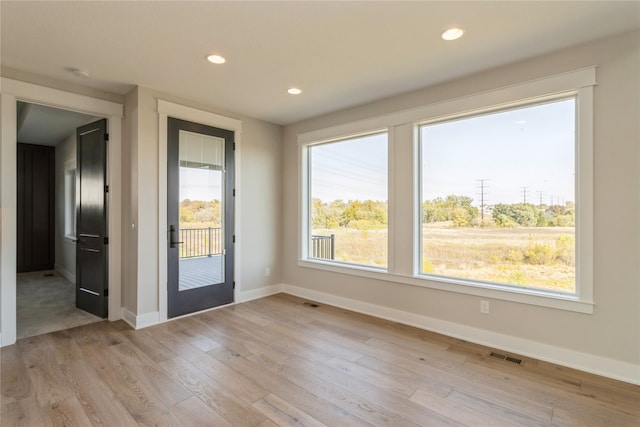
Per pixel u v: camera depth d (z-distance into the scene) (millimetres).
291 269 4727
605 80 2387
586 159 2455
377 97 3611
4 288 2895
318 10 2055
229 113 4137
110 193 3572
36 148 6312
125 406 2035
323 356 2729
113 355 2727
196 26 2242
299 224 4605
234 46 2518
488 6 2010
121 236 3635
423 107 3326
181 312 3695
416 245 3447
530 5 1998
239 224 4270
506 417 1946
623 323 2342
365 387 2264
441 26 2234
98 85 3314
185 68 2910
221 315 3756
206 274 3941
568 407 2041
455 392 2205
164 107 3510
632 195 2301
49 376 2381
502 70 2844
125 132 3611
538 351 2684
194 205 3816
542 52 2590
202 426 1856
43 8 2027
